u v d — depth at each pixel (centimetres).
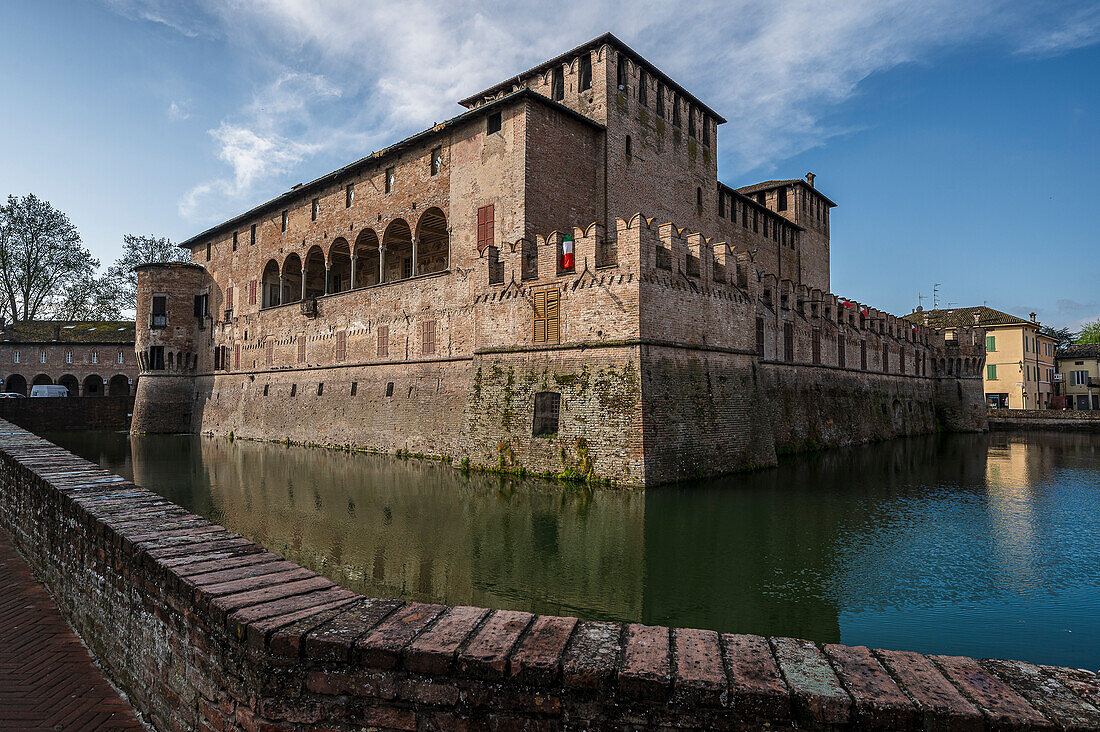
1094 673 396
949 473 3222
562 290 2805
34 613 897
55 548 941
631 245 2566
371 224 4219
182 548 628
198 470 3164
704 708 371
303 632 424
